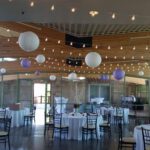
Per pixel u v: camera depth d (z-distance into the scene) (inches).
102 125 371.2
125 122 543.2
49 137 362.6
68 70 647.1
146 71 636.7
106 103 665.0
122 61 496.4
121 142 247.3
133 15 199.6
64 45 343.0
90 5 178.1
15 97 643.5
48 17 204.5
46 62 523.2
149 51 384.2
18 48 379.9
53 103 650.8
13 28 276.2
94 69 624.7
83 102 661.9
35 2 173.9
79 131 353.7
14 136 364.5
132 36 320.8
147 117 650.8
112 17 201.3
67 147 300.4
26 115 504.4
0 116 453.1
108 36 329.1
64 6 180.4
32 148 289.3
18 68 601.0
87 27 298.7
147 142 216.2
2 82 633.0
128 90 681.0
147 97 698.2
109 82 673.0
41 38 306.7
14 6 181.5
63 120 361.1
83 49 368.8
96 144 321.1
